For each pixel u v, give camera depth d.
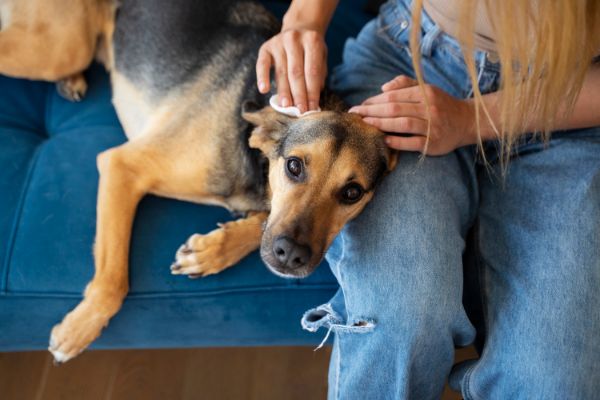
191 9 1.85
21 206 1.56
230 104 1.64
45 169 1.65
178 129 1.64
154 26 1.87
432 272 1.27
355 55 1.78
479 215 1.49
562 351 1.19
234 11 1.92
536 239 1.32
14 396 1.83
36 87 1.95
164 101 1.74
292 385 2.04
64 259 1.49
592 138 1.46
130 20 1.93
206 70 1.74
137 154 1.59
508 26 1.01
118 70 1.93
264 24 1.92
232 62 1.73
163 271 1.54
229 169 1.59
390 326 1.25
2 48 1.78
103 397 1.89
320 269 1.62
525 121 1.24
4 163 1.64
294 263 1.34
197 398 1.94
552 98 1.13
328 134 1.37
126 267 1.50
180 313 1.54
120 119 1.88
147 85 1.82
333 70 1.91
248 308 1.57
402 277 1.26
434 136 1.36
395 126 1.34
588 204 1.30
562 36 1.01
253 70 1.69
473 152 1.60
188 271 1.52
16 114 1.84
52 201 1.57
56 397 1.86
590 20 1.06
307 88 1.45
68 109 1.92
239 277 1.57
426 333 1.25
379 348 1.26
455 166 1.48
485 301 1.37
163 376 1.97
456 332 1.33
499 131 1.42
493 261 1.39
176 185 1.61
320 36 1.48
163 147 1.61
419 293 1.25
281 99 1.46
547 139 1.29
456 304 1.29
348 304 1.33
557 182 1.37
